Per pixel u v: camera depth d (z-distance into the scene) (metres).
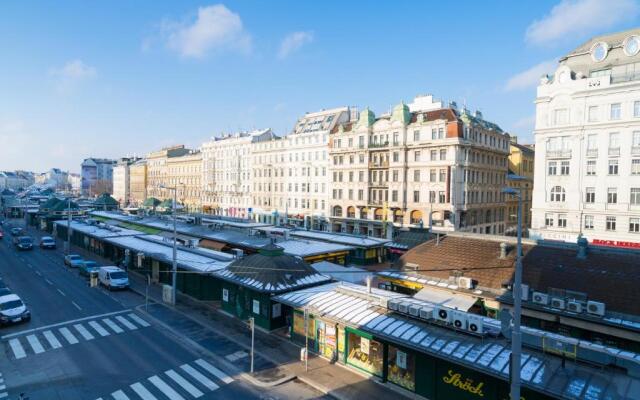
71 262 45.09
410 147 62.50
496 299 22.70
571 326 20.34
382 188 66.88
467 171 60.06
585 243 23.67
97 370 20.17
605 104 42.31
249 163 95.88
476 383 15.79
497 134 68.56
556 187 45.75
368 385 18.81
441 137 59.56
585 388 12.91
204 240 48.41
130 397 17.64
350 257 49.28
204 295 32.75
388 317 19.52
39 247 60.00
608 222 42.38
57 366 20.56
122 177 159.00
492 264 25.59
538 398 14.06
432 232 46.09
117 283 35.47
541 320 21.42
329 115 83.62
